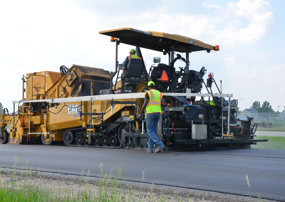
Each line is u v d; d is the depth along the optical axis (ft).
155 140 31.42
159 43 38.65
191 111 35.50
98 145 41.47
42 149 37.14
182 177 18.60
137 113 37.06
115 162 24.56
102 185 13.99
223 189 15.64
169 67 37.01
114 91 38.86
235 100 39.40
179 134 34.63
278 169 21.48
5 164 23.80
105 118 39.93
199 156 28.71
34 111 49.57
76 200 12.08
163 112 33.81
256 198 14.03
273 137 67.46
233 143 39.55
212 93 39.01
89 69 45.91
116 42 37.17
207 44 40.09
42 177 18.53
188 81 38.99
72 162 24.63
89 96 40.22
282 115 126.11
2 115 52.75
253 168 21.86
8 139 52.90
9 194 11.56
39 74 50.49
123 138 37.24
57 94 47.52
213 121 37.68
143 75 36.91
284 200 13.74
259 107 225.35
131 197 12.24
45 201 11.39
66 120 44.73
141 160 25.75
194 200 13.69
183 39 36.99
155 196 14.19
